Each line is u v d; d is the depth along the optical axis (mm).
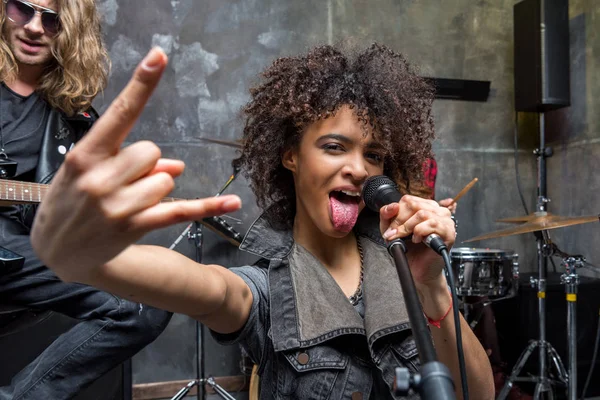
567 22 3918
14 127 2102
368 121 1019
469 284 3186
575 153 4289
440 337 968
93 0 2305
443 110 4320
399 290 1031
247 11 3957
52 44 2162
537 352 3580
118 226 404
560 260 4395
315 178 1030
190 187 3836
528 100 3959
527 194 4496
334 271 1103
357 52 1171
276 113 1075
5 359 2355
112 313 1910
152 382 3672
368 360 1018
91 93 2336
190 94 3854
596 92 4098
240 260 3848
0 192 1899
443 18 4316
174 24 3824
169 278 739
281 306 1025
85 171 385
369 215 1159
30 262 1883
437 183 4297
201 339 3047
